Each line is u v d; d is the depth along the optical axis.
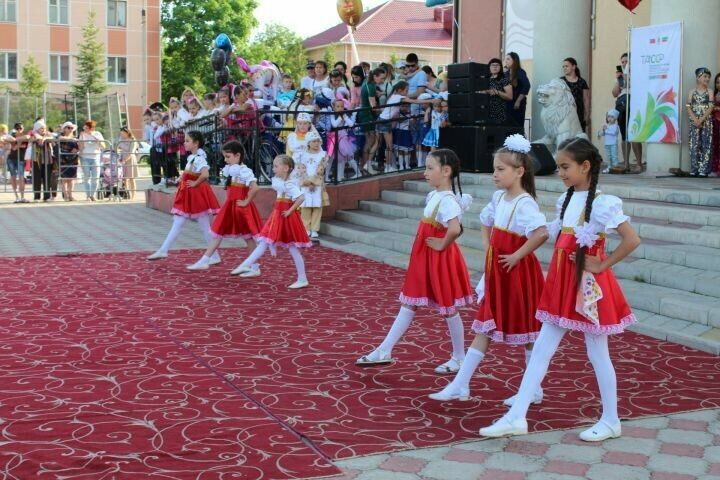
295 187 9.16
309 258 11.28
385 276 9.94
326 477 4.02
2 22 42.78
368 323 7.51
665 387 5.63
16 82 43.25
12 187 21.59
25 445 4.38
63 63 44.03
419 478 4.05
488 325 5.12
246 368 6.00
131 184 21.27
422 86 14.59
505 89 13.23
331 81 15.15
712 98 11.87
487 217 5.32
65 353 6.34
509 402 5.20
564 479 4.08
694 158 12.02
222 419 4.86
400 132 14.24
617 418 4.70
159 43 45.69
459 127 13.29
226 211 10.24
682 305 7.23
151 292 8.88
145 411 4.99
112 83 45.00
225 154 10.20
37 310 7.92
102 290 8.97
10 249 12.11
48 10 43.44
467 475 4.11
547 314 4.64
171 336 6.94
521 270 5.14
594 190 4.57
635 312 7.55
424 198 12.69
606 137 13.77
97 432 4.60
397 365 6.14
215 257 10.77
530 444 4.55
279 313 7.89
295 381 5.69
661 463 4.30
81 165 20.45
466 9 19.23
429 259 5.85
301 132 12.49
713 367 6.13
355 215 13.17
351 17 17.77
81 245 12.60
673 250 8.30
